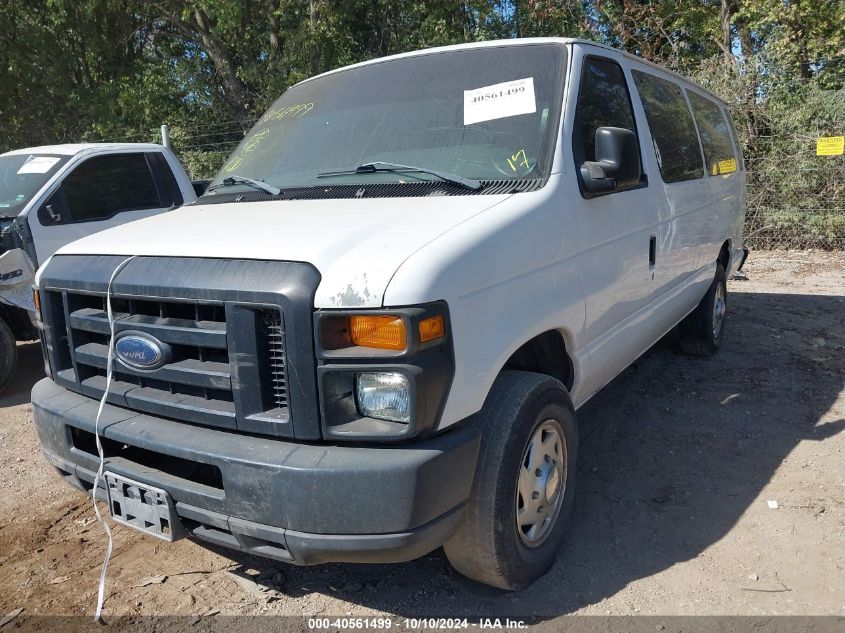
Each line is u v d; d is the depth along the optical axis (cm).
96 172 656
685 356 603
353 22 1722
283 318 229
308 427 231
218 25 1495
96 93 1652
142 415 268
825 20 1241
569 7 1500
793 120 1066
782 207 1098
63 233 611
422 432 230
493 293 256
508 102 334
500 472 261
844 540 325
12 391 600
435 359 229
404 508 223
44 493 407
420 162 323
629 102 405
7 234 574
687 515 352
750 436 441
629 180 328
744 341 647
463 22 1662
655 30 1464
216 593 302
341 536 226
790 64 1189
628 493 375
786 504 358
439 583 304
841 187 1059
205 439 245
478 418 265
